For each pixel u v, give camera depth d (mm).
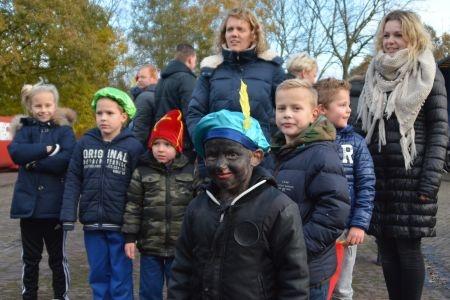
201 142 2510
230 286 2318
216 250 2361
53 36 24969
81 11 26828
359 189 3533
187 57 5301
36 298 4539
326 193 2756
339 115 3588
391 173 3650
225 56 4141
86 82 28031
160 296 3965
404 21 3615
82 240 7516
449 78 20391
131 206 3980
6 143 20203
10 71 24547
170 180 3955
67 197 4184
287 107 2984
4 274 5586
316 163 2801
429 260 6328
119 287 4086
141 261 4012
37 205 4414
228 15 4141
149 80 7609
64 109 4844
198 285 2416
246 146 2379
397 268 3775
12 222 8875
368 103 3773
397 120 3625
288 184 2854
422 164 3611
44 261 6121
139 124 5523
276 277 2389
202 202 2484
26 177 4449
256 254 2320
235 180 2373
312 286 2764
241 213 2352
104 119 4148
